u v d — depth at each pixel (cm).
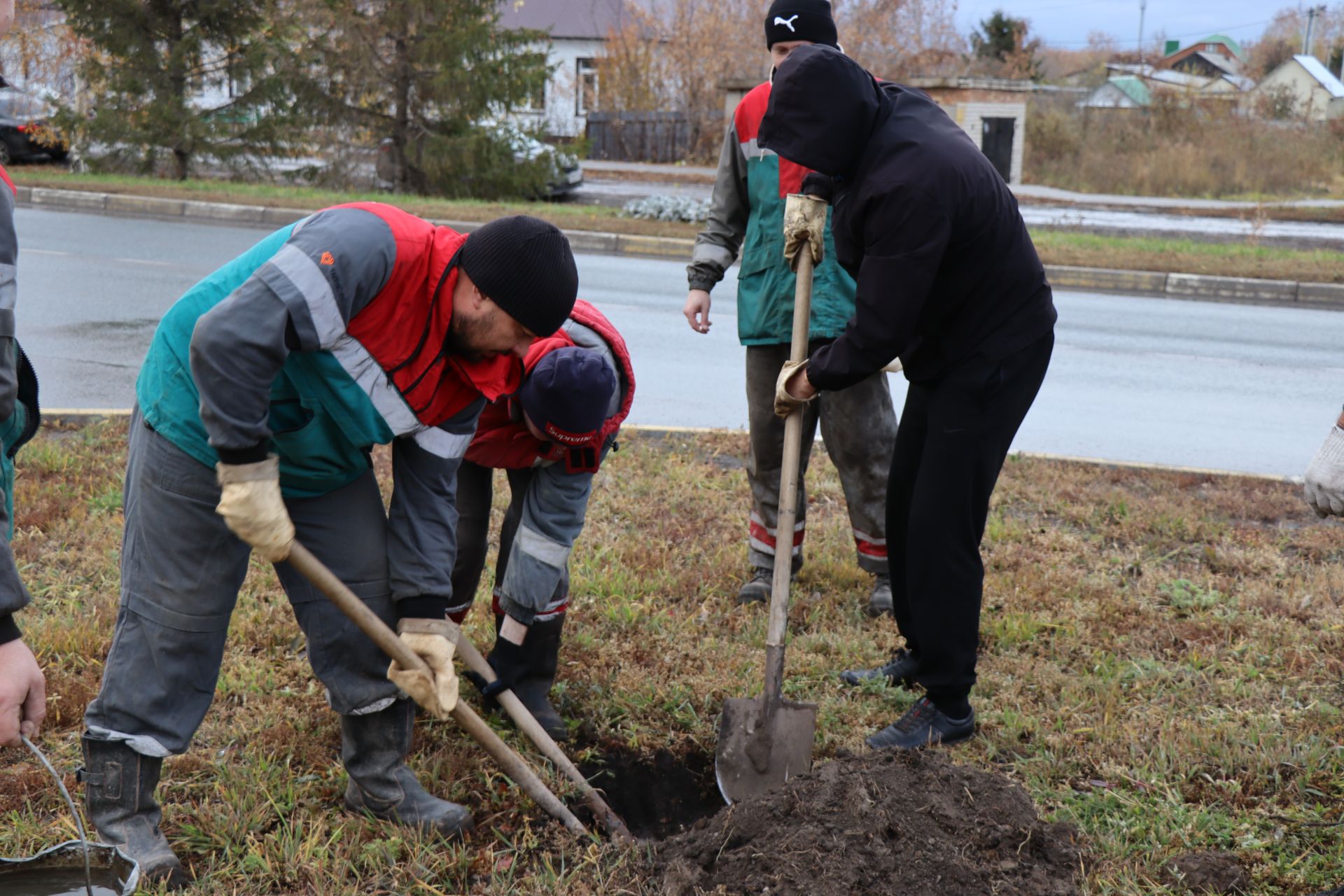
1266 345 973
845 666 379
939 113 308
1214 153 2628
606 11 3347
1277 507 526
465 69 1777
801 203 324
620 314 982
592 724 339
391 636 246
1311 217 2028
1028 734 337
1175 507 518
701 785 323
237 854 268
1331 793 300
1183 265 1318
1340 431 269
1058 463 585
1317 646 386
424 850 270
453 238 239
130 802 257
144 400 244
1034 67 4309
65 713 324
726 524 494
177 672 253
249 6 1822
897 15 2736
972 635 325
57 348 771
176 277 1044
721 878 252
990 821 264
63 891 225
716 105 2802
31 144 2133
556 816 279
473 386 252
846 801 261
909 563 324
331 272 222
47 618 374
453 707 255
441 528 261
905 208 288
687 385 755
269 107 1870
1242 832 283
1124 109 2966
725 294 1109
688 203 1580
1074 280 1295
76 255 1141
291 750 312
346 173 1853
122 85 1833
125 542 253
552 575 306
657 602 417
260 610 385
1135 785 306
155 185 1669
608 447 316
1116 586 437
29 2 1833
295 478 249
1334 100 4031
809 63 292
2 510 181
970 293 309
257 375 219
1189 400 775
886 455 410
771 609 314
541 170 1842
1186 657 381
